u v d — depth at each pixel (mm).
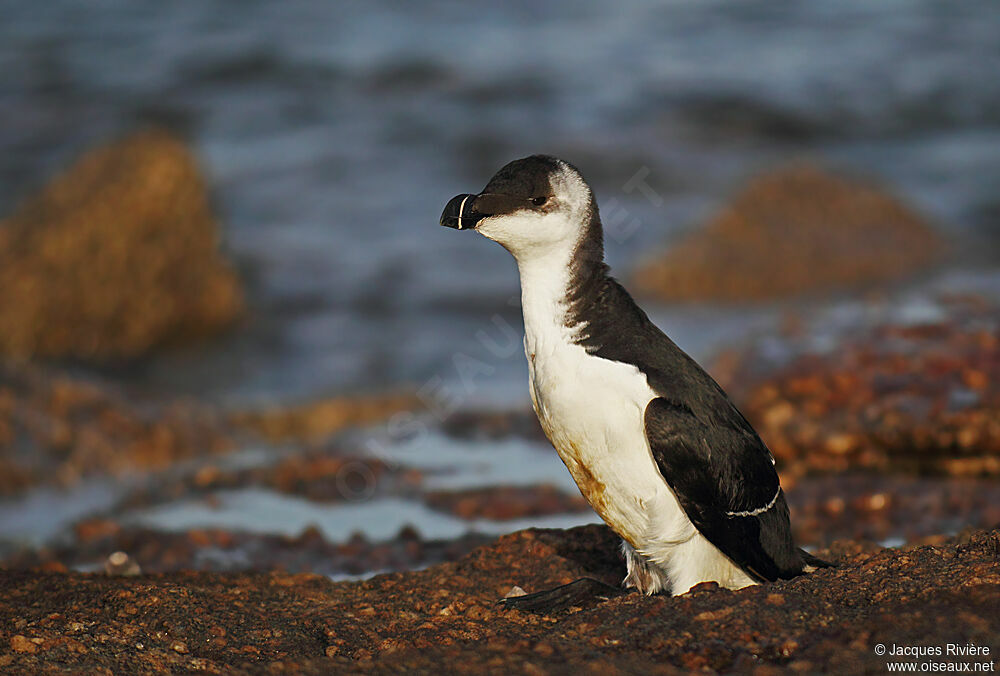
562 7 40375
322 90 32562
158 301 20312
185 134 29734
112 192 20453
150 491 12125
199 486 11953
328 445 13641
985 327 13812
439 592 6887
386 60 34594
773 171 25281
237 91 32812
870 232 23547
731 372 13633
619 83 32844
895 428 11445
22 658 5562
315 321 20719
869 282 22203
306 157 28203
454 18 39156
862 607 5539
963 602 5270
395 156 28312
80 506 12422
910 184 27250
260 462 13102
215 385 18469
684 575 6410
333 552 9453
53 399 14414
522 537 7875
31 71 34344
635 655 5203
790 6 40531
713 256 22609
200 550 9625
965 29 37906
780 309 20812
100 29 38406
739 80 33062
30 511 12281
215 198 24531
